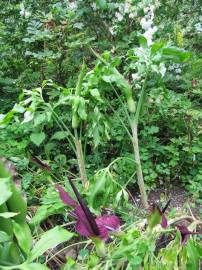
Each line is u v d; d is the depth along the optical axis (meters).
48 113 1.59
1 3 2.95
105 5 2.25
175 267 1.12
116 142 2.09
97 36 2.50
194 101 2.46
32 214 1.56
